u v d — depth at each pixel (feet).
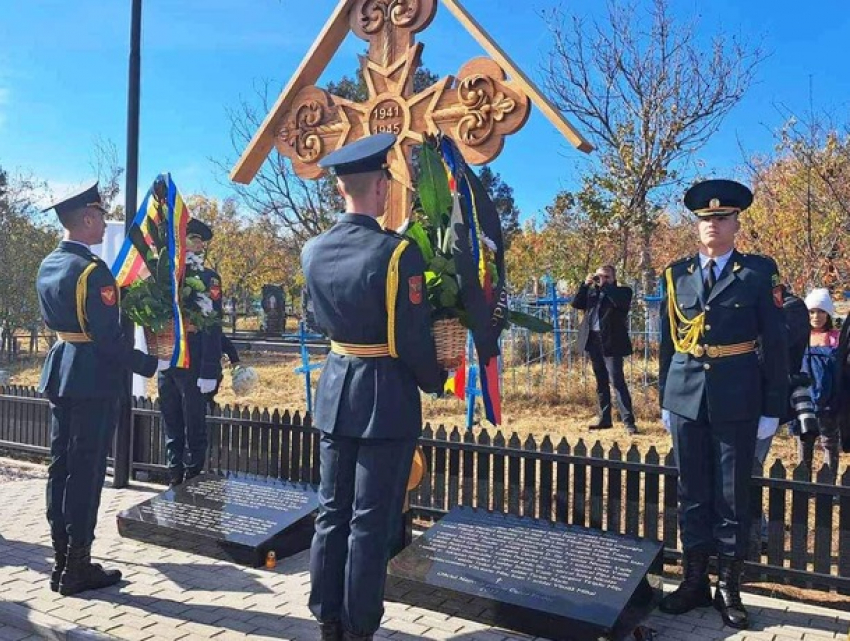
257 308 148.87
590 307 34.19
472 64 16.24
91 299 14.88
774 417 14.30
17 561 17.33
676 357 15.05
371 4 17.52
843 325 20.12
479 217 13.23
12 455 29.96
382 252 11.69
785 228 50.29
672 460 16.51
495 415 13.30
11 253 78.84
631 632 13.39
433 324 13.03
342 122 18.02
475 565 14.73
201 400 22.40
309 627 13.83
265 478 19.56
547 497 17.87
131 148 23.56
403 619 14.20
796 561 15.66
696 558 14.75
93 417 15.26
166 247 17.25
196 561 17.21
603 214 59.21
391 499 11.91
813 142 46.98
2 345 83.66
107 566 16.84
